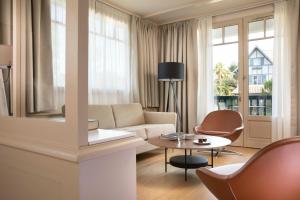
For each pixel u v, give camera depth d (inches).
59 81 32.8
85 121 30.6
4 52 43.5
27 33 40.5
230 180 46.1
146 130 143.0
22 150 36.4
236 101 182.5
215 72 190.9
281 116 157.6
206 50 187.9
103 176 32.2
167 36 206.4
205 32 188.9
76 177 29.4
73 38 29.6
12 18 43.6
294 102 153.5
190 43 194.5
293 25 153.8
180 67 171.0
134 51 184.2
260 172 43.0
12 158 38.2
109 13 167.8
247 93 176.9
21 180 36.9
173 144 102.0
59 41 32.8
